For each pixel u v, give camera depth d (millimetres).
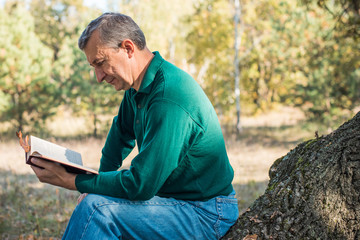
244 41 21562
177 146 1814
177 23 20141
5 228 4438
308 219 1869
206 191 1977
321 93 14406
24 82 15195
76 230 1799
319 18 14938
